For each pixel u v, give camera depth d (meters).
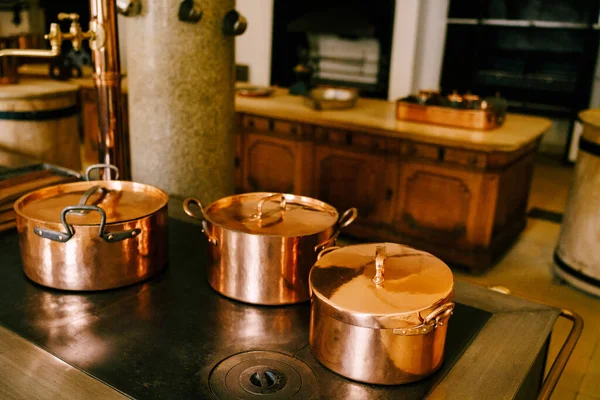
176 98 2.42
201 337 1.31
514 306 1.54
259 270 1.40
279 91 6.00
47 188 1.66
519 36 7.75
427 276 1.21
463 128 4.22
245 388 1.13
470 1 7.80
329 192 4.73
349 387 1.14
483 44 7.98
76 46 1.78
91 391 1.11
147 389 1.12
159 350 1.26
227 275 1.45
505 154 3.85
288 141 4.83
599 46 7.25
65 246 1.43
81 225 1.42
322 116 4.55
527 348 1.33
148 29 2.35
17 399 1.08
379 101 5.54
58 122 3.83
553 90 7.66
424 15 7.89
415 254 1.33
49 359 1.21
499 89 8.00
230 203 1.64
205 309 1.44
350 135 4.46
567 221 4.02
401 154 4.24
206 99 2.48
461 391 1.15
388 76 8.05
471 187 3.99
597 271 3.80
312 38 8.88
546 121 4.71
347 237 4.84
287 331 1.35
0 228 1.87
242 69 9.16
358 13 8.02
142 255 1.52
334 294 1.13
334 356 1.16
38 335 1.29
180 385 1.14
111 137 1.99
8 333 1.29
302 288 1.43
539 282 4.17
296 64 9.04
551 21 7.45
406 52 7.82
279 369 1.19
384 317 1.06
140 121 2.51
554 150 8.27
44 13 9.15
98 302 1.46
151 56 2.38
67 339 1.28
